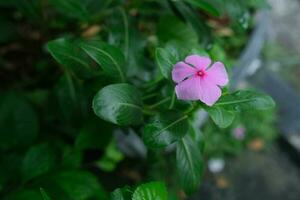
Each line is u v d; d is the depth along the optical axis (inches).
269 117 38.4
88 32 29.4
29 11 26.7
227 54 33.0
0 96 26.0
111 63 18.4
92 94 21.6
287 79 42.5
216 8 22.3
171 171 32.4
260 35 34.3
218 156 36.5
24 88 29.8
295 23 48.1
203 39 22.8
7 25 27.4
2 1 26.5
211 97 16.7
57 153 23.4
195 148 19.0
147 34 28.0
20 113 25.8
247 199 35.6
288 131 38.9
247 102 17.1
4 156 24.6
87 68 19.2
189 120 18.6
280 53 44.0
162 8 25.6
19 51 31.4
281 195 36.2
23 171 22.1
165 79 19.0
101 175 31.9
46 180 21.8
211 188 35.6
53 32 29.5
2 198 23.2
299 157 37.8
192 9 22.8
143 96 19.4
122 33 22.7
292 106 40.5
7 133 25.4
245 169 37.0
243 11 22.0
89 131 22.2
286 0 49.9
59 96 23.1
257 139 38.4
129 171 32.3
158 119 17.7
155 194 15.7
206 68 17.0
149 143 17.3
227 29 33.7
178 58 18.0
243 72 32.9
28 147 25.4
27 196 21.1
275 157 38.1
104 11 26.5
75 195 21.4
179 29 24.6
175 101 18.1
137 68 22.9
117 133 28.3
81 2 24.5
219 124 17.0
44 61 30.1
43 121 27.3
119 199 16.2
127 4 26.4
